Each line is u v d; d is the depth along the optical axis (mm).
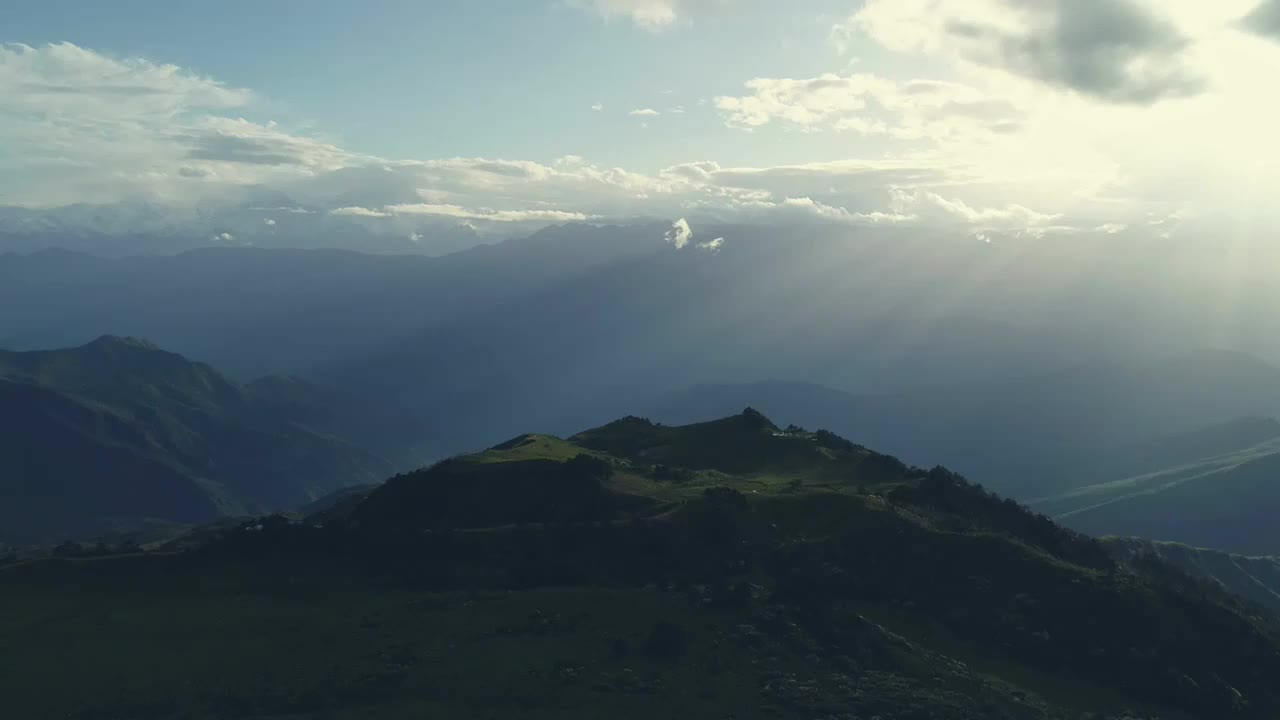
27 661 107438
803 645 107125
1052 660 112625
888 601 121938
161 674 104000
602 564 131375
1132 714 102688
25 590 133750
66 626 118875
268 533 148750
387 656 106250
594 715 92250
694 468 194875
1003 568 126188
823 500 144500
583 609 116375
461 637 110562
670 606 116750
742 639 107938
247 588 133000
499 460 170125
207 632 116125
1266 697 110062
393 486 169625
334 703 96688
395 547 140500
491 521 151625
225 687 100500
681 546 132500
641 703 94688
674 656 104250
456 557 135625
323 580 134500
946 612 120250
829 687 98875
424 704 95625
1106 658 112375
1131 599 120000
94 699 98125
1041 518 153625
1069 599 120188
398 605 122688
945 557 128375
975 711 95688
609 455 197125
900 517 137125
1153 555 170500
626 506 151000
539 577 129625
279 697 97812
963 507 151250
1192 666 112625
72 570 140625
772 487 163250
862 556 129125
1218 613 122062
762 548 131625
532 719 91750
